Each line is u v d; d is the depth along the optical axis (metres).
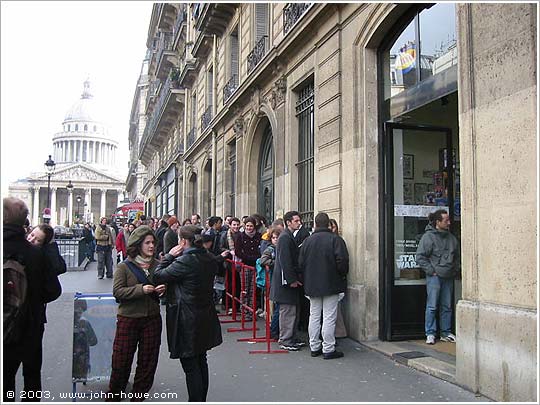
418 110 7.71
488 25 4.92
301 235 7.75
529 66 4.45
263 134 14.41
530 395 4.28
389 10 7.01
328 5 8.45
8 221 4.16
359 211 7.60
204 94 22.02
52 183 78.12
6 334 4.01
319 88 9.17
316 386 5.30
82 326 5.05
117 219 41.28
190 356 4.46
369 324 7.33
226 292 9.58
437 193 7.80
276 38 12.15
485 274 4.91
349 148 7.93
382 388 5.19
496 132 4.80
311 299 6.60
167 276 4.51
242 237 9.30
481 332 4.88
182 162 28.22
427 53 6.62
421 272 7.56
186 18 27.45
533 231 4.37
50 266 4.47
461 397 4.84
